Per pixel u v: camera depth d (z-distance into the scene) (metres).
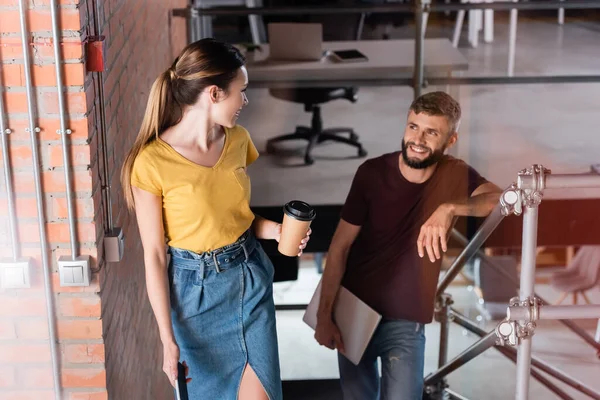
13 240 2.32
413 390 3.36
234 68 2.37
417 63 5.10
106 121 2.61
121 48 3.08
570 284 5.42
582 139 5.33
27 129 2.24
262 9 5.22
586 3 4.94
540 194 2.21
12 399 2.49
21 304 2.40
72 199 2.32
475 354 3.04
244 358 2.60
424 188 3.39
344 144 5.57
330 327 3.42
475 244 3.08
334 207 4.88
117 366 2.71
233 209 2.48
